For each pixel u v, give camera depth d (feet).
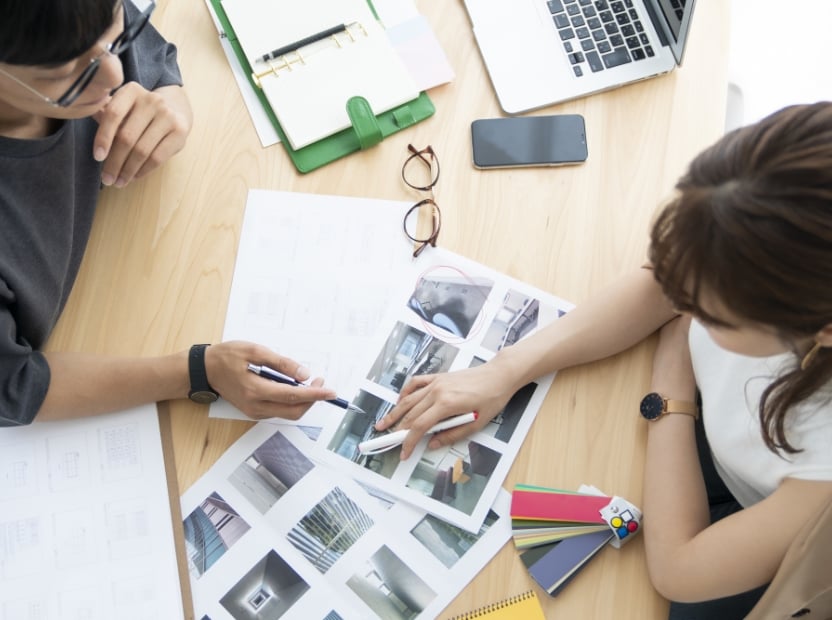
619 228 3.07
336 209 3.08
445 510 2.61
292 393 2.67
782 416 2.18
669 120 3.24
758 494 2.70
